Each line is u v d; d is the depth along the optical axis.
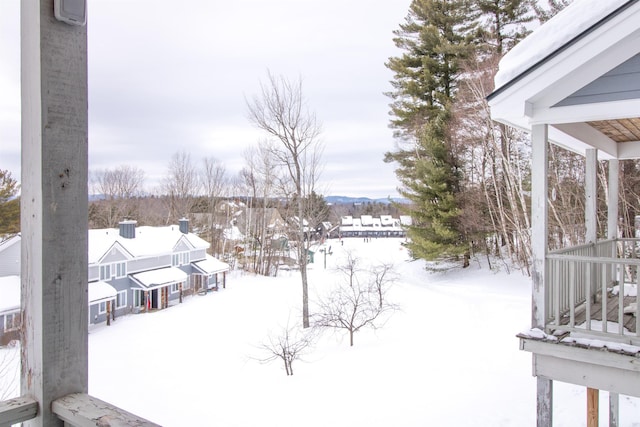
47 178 1.09
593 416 4.43
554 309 3.83
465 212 18.22
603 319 3.50
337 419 7.88
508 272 17.61
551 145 15.62
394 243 53.72
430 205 18.75
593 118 3.60
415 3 21.08
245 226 33.97
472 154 18.56
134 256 20.16
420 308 14.74
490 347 10.38
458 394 8.09
